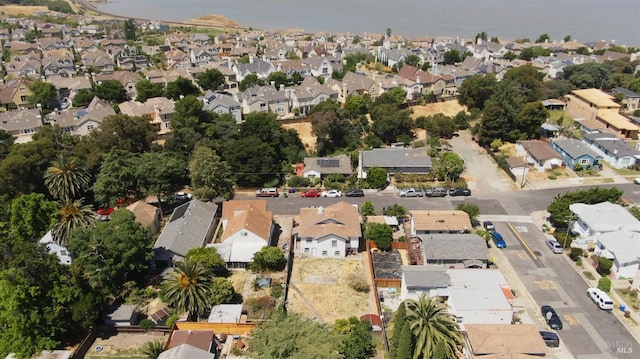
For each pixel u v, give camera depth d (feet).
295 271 209.77
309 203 272.72
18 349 157.99
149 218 237.86
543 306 182.50
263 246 216.13
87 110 374.63
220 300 182.29
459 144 359.46
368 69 541.34
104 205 250.37
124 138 282.77
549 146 326.03
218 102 375.66
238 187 297.12
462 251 205.98
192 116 323.57
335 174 297.12
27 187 251.39
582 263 211.82
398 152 314.35
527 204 268.00
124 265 186.29
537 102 355.36
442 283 180.45
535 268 209.26
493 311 167.22
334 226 221.25
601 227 218.38
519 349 150.82
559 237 224.74
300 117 381.40
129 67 554.46
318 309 186.19
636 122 378.73
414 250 215.10
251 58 522.47
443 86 451.94
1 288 154.92
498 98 363.15
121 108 387.14
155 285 199.82
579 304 187.11
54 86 429.79
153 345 158.20
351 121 368.89
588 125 368.48
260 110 391.24
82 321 166.09
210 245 216.33
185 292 173.68
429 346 143.74
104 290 177.37
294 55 597.52
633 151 313.32
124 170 246.47
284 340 140.46
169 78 467.52
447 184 289.53
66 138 295.69
